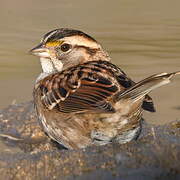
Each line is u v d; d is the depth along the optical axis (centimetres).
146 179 947
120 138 1113
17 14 2362
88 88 1115
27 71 1689
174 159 984
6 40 1997
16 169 1007
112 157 1002
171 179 949
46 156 1034
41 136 1267
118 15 2364
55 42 1255
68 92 1135
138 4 2541
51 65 1259
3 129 1302
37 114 1210
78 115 1116
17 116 1348
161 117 1325
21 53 1859
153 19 2294
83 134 1124
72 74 1156
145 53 1834
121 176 953
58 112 1141
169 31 2117
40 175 985
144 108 1135
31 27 2162
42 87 1188
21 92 1498
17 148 1212
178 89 1505
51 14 2364
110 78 1116
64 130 1144
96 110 1083
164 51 1853
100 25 2205
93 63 1192
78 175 968
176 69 1664
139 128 1126
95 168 978
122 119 1093
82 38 1255
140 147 1029
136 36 2055
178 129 1173
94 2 2567
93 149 1041
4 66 1730
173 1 2584
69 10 2436
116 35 2067
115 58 1786
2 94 1483
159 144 1036
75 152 1036
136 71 1650
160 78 1060
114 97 1083
